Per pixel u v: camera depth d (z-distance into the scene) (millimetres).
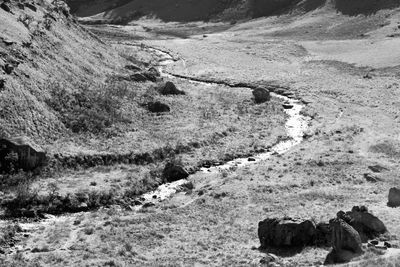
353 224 35031
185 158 59719
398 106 81000
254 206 45438
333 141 64875
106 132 63438
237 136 67875
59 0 105812
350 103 83438
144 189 52312
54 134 59688
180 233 40344
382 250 31266
